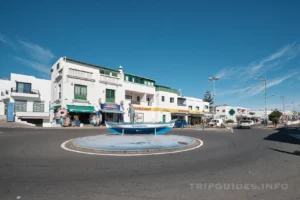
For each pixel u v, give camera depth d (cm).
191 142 1245
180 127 3562
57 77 2881
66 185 491
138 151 933
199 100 5319
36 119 3288
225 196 429
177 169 644
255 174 593
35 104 3300
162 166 682
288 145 1240
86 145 1058
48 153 884
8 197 418
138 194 438
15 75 3155
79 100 2820
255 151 1001
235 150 1026
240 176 572
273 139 1609
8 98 3123
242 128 3638
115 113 3256
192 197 423
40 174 579
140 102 3769
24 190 457
